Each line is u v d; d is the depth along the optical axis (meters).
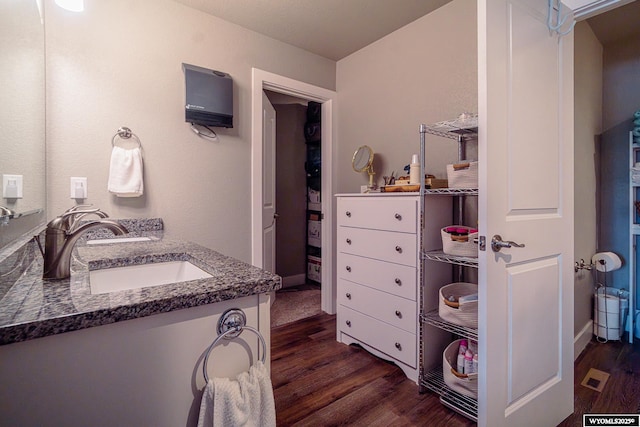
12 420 0.53
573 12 1.49
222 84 2.09
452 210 1.89
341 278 2.22
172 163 2.02
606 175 2.52
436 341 1.79
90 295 0.66
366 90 2.61
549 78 1.42
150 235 1.77
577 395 1.65
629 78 2.42
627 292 2.38
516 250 1.28
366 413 1.50
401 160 2.33
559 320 1.48
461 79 1.96
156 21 1.94
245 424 0.69
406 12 2.12
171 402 0.67
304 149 3.99
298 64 2.62
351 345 2.19
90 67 1.74
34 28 1.28
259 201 2.39
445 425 1.41
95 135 1.75
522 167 1.30
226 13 2.13
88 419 0.59
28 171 1.16
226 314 0.74
